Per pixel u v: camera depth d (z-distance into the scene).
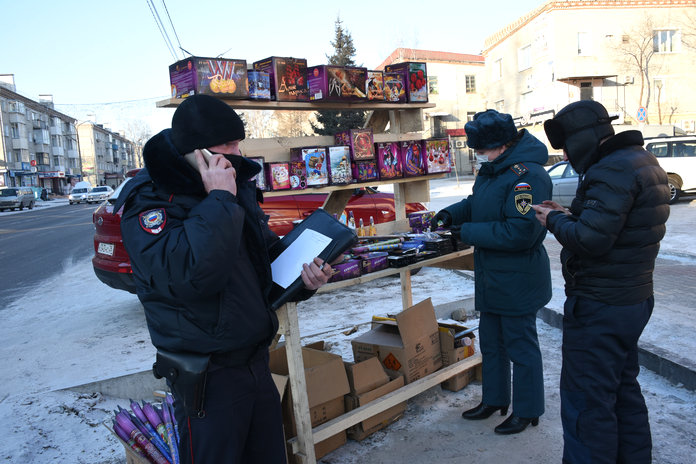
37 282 8.41
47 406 3.37
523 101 32.25
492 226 2.76
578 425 2.13
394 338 3.35
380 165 3.53
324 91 3.23
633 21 28.28
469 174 41.16
